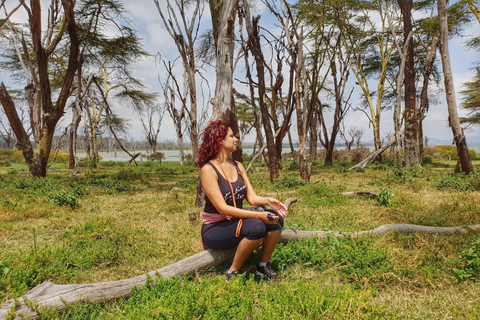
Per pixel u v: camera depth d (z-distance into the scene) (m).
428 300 2.63
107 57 24.08
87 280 3.24
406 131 16.19
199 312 2.30
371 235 4.10
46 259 3.45
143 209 7.35
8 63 21.69
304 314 2.26
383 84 24.20
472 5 15.91
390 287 2.92
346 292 2.49
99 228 5.16
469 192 9.11
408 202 7.32
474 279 2.91
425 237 4.14
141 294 2.65
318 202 7.47
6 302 2.45
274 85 15.70
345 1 15.60
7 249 4.35
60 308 2.48
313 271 3.30
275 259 3.38
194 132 11.55
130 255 3.93
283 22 13.01
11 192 9.72
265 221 2.89
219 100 7.31
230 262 3.42
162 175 19.17
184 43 10.09
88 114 34.81
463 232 4.39
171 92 24.11
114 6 16.73
